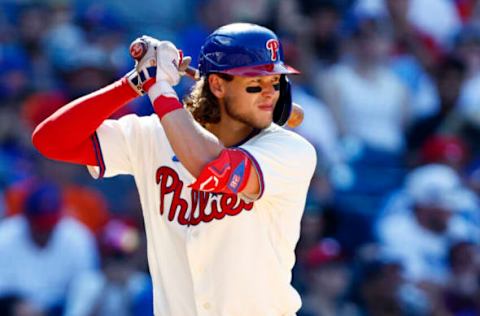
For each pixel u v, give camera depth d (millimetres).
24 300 26094
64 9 33562
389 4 37094
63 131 13086
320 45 34688
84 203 28984
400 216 30938
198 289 13133
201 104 13375
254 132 13438
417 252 30375
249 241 13094
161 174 13477
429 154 32938
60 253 27062
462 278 30000
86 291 26641
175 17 35250
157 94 12602
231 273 13086
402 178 32750
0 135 29750
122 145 13672
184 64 13047
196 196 13227
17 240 26844
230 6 34406
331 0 35000
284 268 13344
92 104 13023
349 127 33219
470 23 38844
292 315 13633
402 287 28781
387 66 34625
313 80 33781
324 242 29516
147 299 26625
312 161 13297
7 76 30516
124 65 32406
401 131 34375
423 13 37781
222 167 12375
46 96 30656
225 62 13031
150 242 13641
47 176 28984
